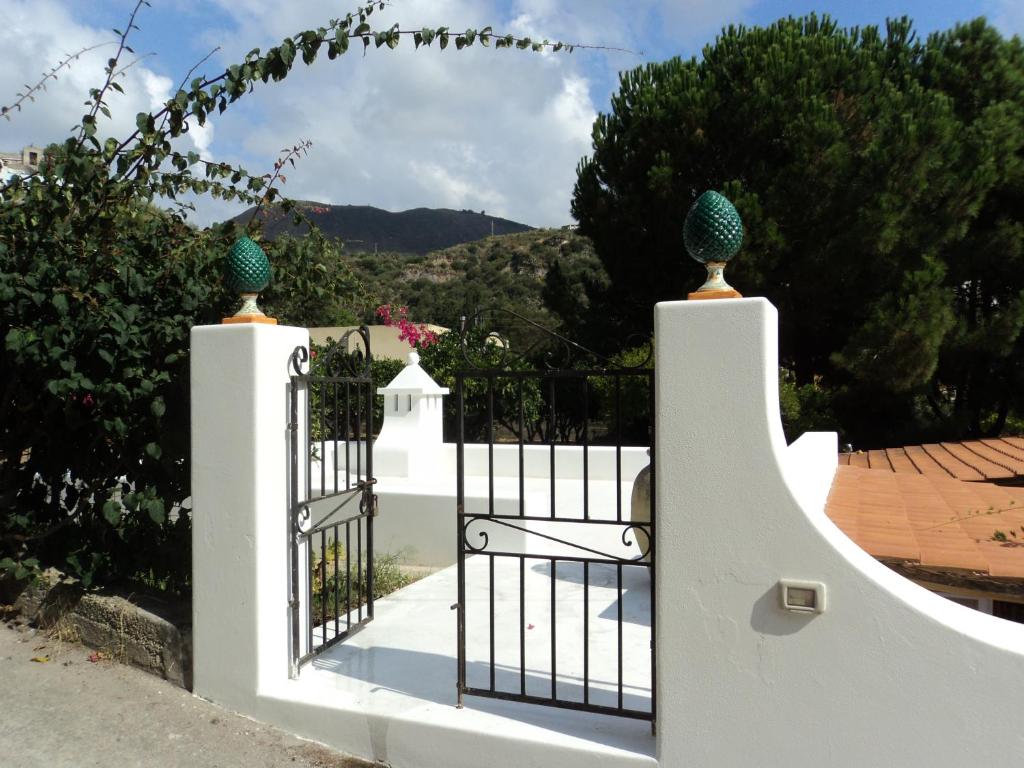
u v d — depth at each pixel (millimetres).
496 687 3719
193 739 3510
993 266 14336
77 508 4867
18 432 4977
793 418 13820
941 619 2494
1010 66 14406
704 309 2768
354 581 6027
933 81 15000
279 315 6160
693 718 2793
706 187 14867
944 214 13195
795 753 2660
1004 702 2414
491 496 3346
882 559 3926
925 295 12750
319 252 5914
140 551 4668
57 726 3615
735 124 14125
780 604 2664
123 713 3738
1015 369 14438
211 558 3805
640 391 14406
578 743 2998
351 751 3424
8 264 4465
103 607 4445
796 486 2680
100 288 4281
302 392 4074
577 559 3184
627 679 3812
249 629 3705
